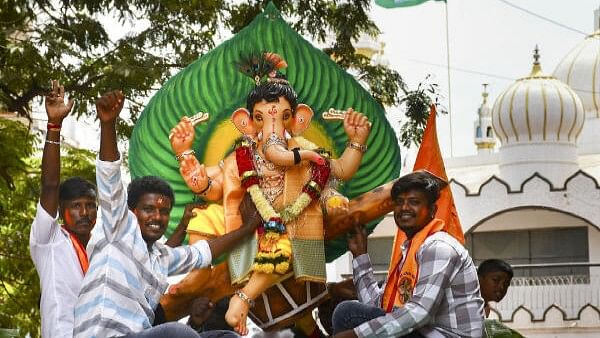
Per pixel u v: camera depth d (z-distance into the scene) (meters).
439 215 6.41
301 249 5.95
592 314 20.38
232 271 5.95
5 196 12.44
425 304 5.17
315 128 6.38
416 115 10.97
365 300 6.04
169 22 11.88
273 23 6.32
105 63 11.92
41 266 5.05
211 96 6.28
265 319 6.10
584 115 22.56
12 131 12.47
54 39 11.45
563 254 21.28
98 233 4.89
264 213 5.86
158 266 5.19
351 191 6.47
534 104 22.08
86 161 13.04
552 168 22.12
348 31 12.07
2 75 11.36
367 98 6.46
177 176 6.27
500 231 21.78
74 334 4.80
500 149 22.70
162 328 4.69
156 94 6.30
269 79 6.15
